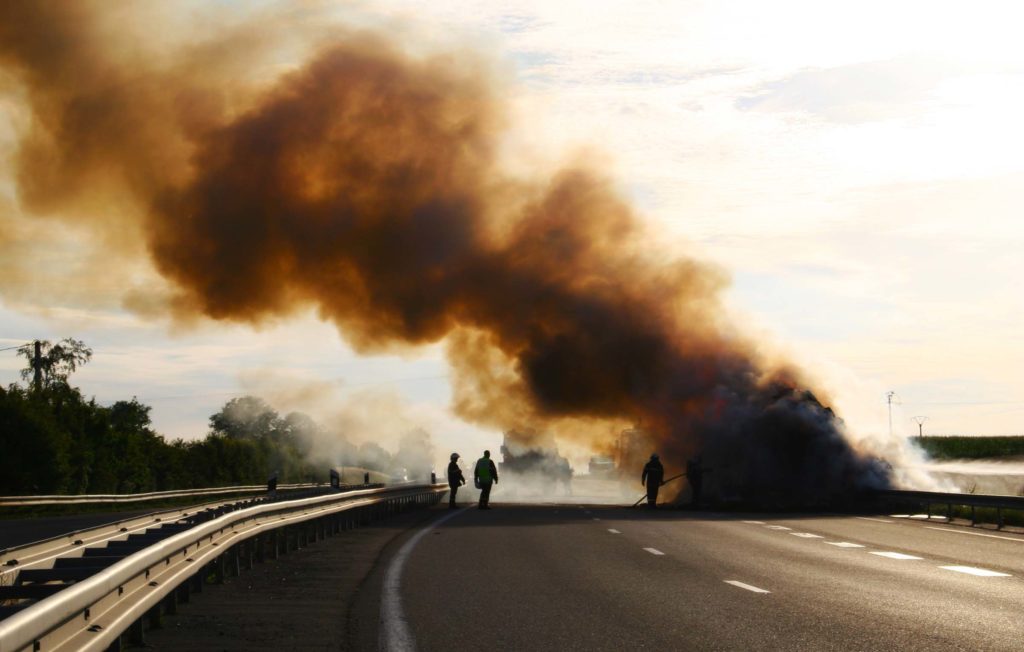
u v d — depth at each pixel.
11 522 35.00
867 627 10.75
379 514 31.06
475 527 26.52
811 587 14.02
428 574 15.74
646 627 10.79
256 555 18.09
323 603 12.79
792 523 28.20
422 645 9.86
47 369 80.44
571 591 13.67
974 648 9.59
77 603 7.34
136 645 10.01
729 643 9.87
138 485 59.00
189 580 13.02
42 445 47.06
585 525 27.25
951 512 29.61
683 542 21.47
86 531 14.33
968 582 14.60
